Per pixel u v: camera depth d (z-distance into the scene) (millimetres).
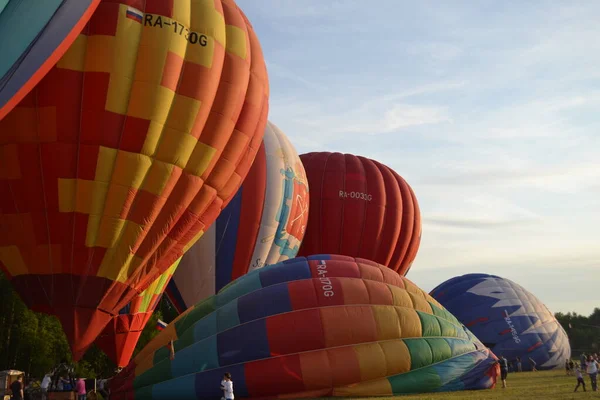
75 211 14961
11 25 12039
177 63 15656
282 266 17672
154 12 15531
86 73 14703
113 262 15461
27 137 14523
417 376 16938
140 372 15727
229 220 24422
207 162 16656
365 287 17375
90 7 13430
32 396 19562
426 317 17844
